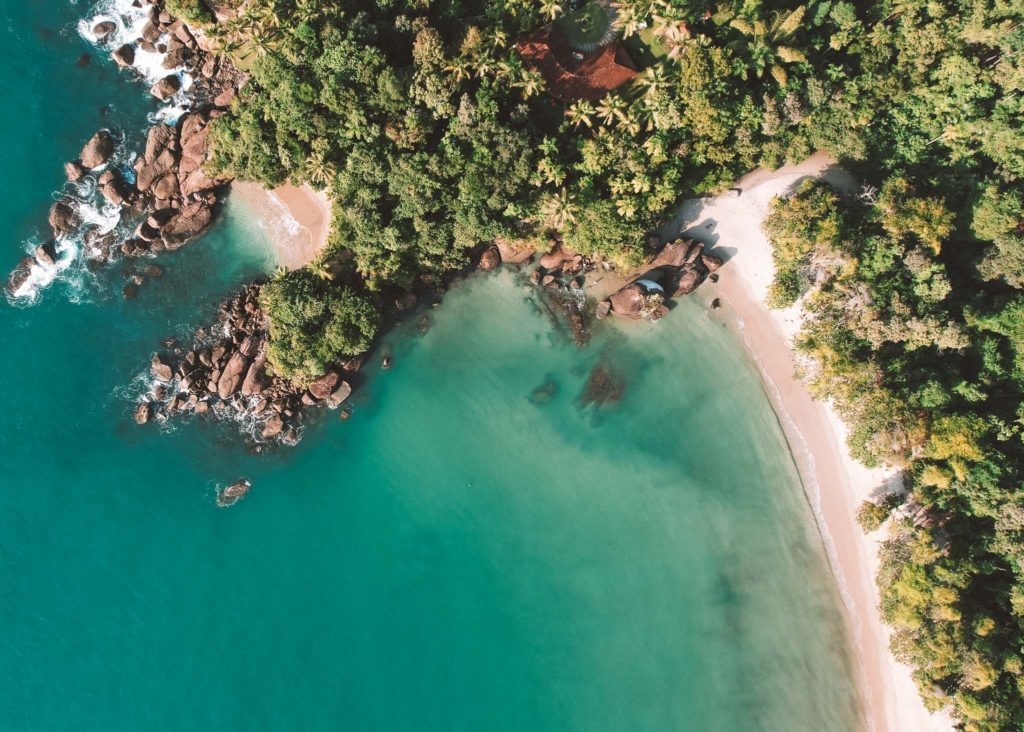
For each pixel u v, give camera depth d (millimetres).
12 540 61531
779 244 56094
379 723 60469
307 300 56781
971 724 51969
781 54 52438
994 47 52875
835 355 54750
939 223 52719
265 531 61812
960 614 51875
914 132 55062
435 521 61906
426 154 53406
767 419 60656
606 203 54938
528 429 62188
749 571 60406
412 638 61312
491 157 53281
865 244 55312
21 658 61094
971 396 53656
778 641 59875
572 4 57094
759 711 59625
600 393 61875
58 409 62031
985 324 54094
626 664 60531
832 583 59438
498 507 61812
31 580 61469
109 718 60781
